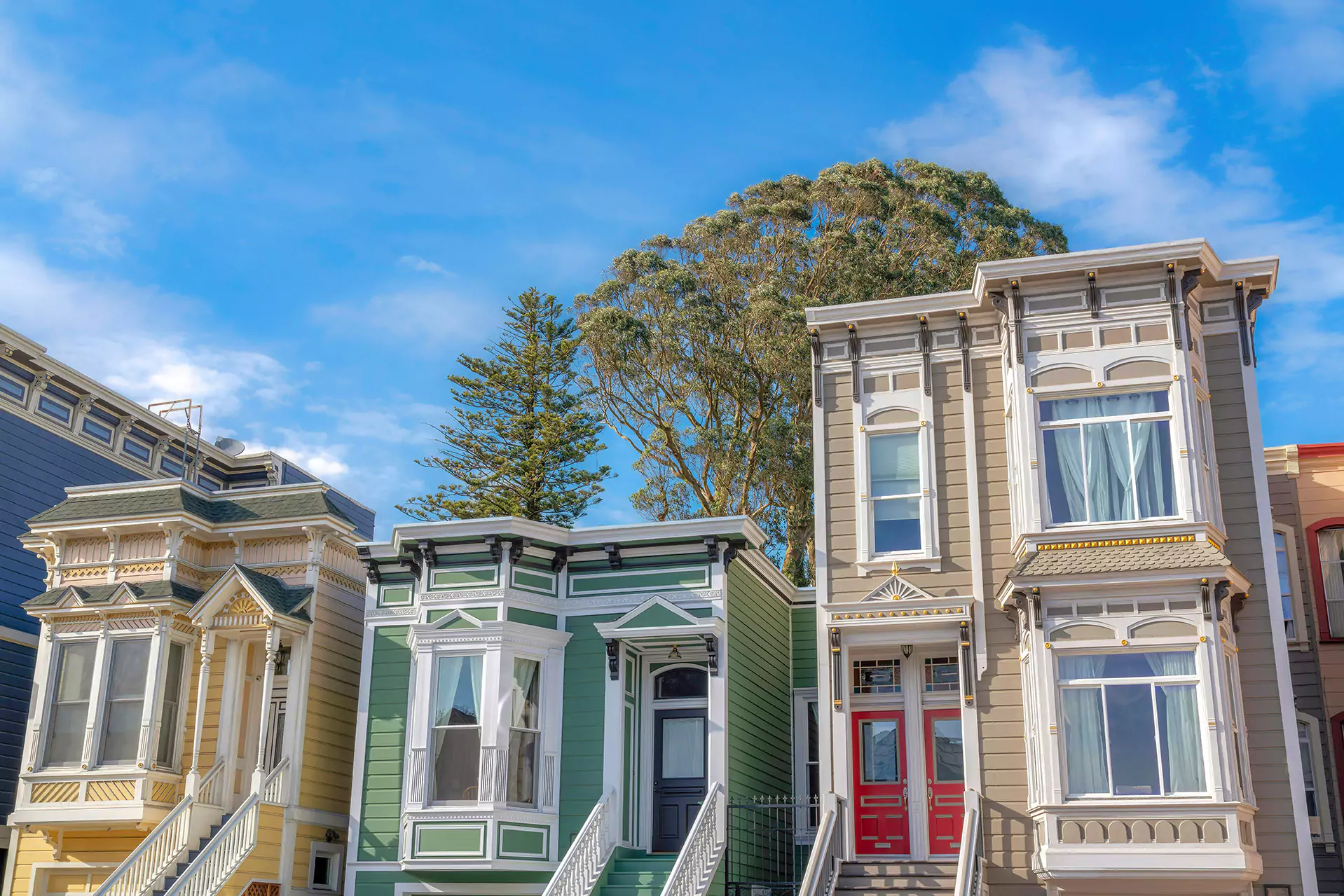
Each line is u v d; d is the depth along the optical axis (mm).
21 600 27438
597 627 21516
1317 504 25656
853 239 37031
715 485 35844
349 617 24922
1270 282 20203
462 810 20516
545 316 41125
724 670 20938
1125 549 18625
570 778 21234
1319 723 23781
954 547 20484
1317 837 23172
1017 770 19047
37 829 22953
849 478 21344
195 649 23750
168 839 21078
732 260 37844
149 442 32562
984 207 40188
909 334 21734
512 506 37969
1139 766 17391
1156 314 19641
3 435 27625
